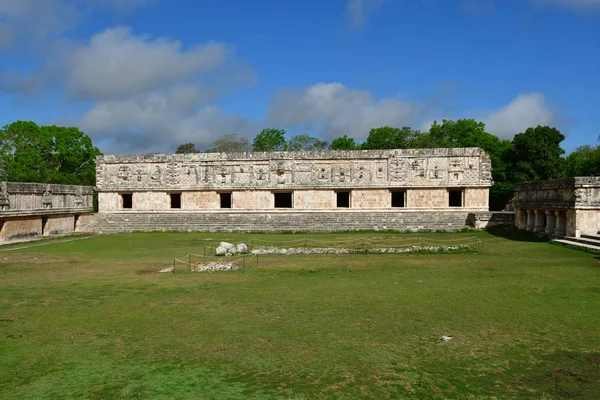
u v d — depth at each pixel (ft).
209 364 25.57
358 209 133.80
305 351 27.48
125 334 31.27
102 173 141.38
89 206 133.59
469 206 130.11
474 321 33.32
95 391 22.22
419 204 132.36
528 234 98.17
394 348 27.86
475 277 50.60
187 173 138.92
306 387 22.43
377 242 91.97
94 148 195.83
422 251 72.90
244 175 137.39
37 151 165.17
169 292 44.68
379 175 132.87
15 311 37.73
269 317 35.09
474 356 26.45
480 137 205.46
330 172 134.92
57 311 37.63
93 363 25.94
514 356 26.40
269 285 47.70
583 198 78.64
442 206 131.34
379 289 44.88
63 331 32.09
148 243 94.94
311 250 74.33
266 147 260.42
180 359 26.40
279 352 27.35
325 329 31.81
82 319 35.12
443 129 220.23
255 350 27.73
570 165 190.19
